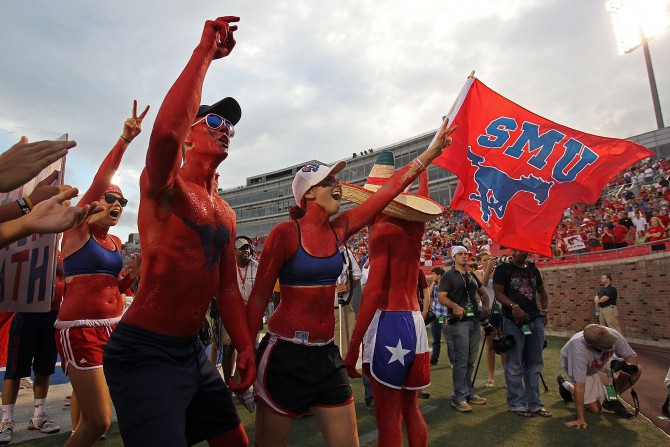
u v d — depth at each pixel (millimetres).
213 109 2188
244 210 62812
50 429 4133
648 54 24156
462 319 5129
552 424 4531
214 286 2070
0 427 3992
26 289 2459
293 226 2531
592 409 4895
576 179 4305
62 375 6871
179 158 1757
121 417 1767
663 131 23797
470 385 5344
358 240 29922
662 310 9789
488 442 4004
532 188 4371
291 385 2328
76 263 3125
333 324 2551
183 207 1912
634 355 4781
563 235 17578
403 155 43062
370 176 3734
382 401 2928
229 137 2199
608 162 4277
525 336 5027
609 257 11664
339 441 2332
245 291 5570
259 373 2389
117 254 3402
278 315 2482
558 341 11039
